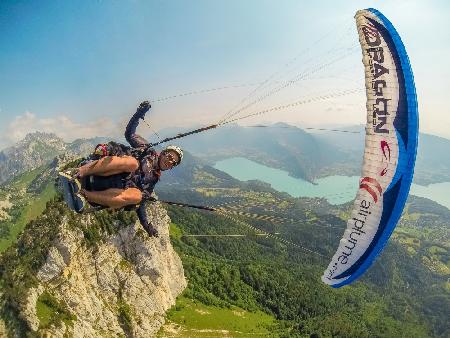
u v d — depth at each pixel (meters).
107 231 102.81
